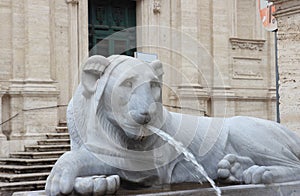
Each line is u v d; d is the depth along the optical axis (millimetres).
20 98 21188
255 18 27641
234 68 26797
